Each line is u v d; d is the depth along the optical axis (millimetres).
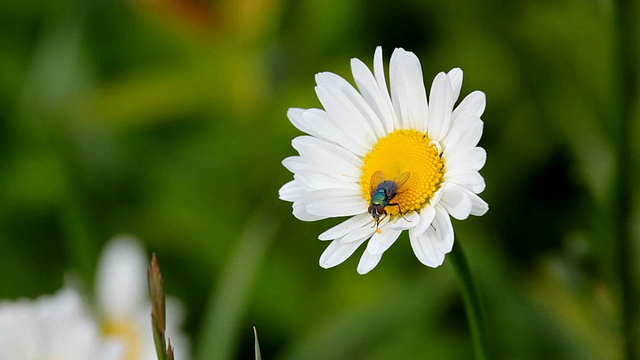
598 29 579
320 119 440
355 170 438
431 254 424
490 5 600
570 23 586
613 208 509
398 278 584
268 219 589
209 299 611
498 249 559
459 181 425
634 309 513
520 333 548
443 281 546
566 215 590
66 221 573
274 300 592
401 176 431
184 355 523
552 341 539
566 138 545
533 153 604
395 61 436
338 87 440
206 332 537
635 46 504
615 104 503
